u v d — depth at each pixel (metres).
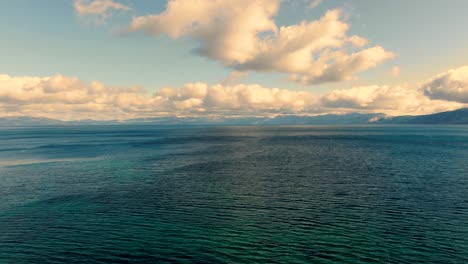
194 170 70.88
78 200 45.09
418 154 98.38
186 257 26.50
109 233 32.16
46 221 36.00
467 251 26.83
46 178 61.97
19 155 104.31
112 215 38.03
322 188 51.16
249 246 28.58
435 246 27.89
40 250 28.19
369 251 27.11
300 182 56.28
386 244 28.47
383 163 79.19
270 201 43.53
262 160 88.38
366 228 32.50
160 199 45.19
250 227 33.44
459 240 29.06
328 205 41.16
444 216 35.88
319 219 35.59
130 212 39.19
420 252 26.78
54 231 32.81
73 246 29.03
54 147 137.50
